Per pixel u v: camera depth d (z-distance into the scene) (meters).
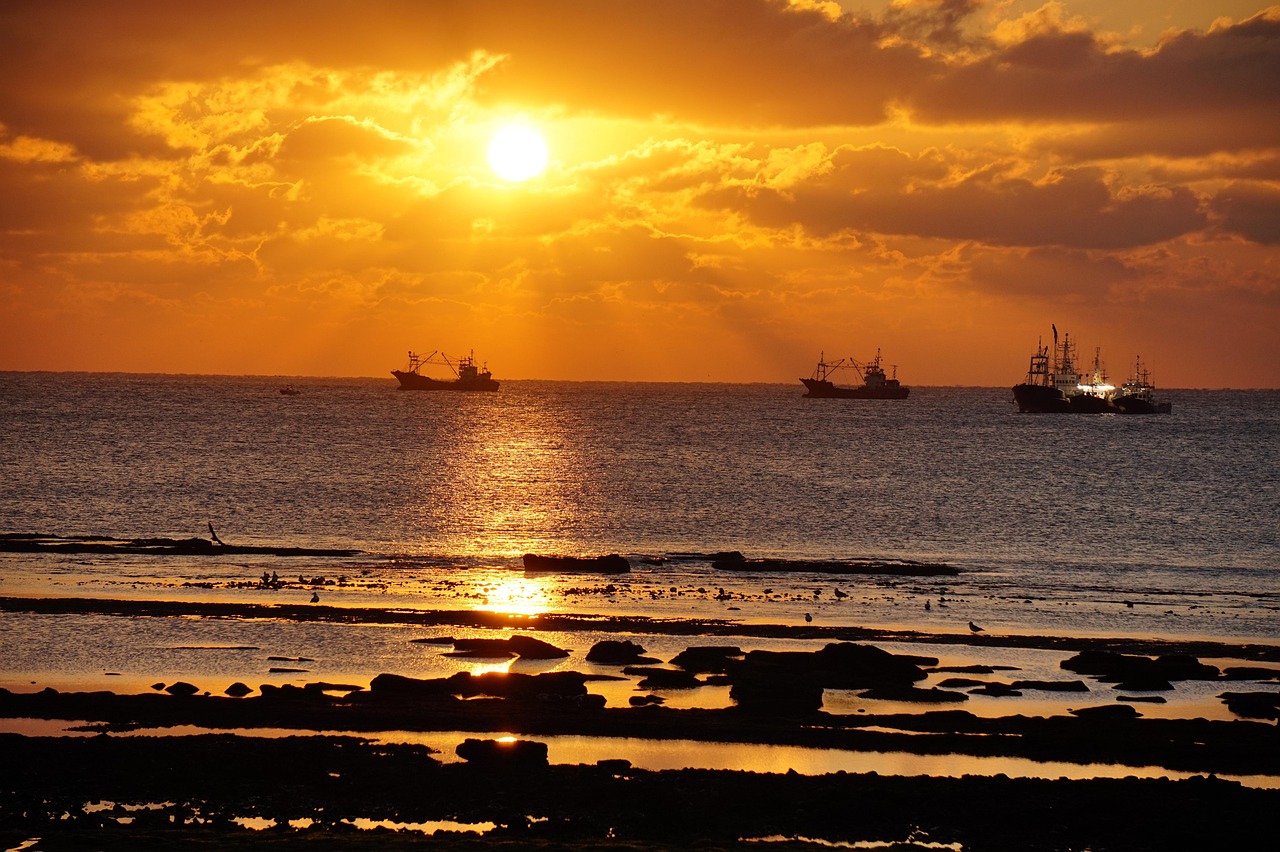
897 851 92.25
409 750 112.94
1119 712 131.62
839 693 140.12
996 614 190.75
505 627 174.00
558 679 136.75
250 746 112.12
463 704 130.12
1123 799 101.75
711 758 115.31
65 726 119.94
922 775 107.62
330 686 136.25
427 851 84.81
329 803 99.44
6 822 92.94
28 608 178.75
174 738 114.25
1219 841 94.94
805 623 181.12
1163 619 188.75
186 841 85.75
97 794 100.06
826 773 108.69
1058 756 117.38
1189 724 126.62
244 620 174.00
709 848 90.06
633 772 107.06
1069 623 184.75
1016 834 96.12
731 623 179.88
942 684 143.38
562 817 97.44
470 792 102.00
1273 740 121.88
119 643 158.38
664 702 135.12
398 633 168.25
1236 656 162.38
